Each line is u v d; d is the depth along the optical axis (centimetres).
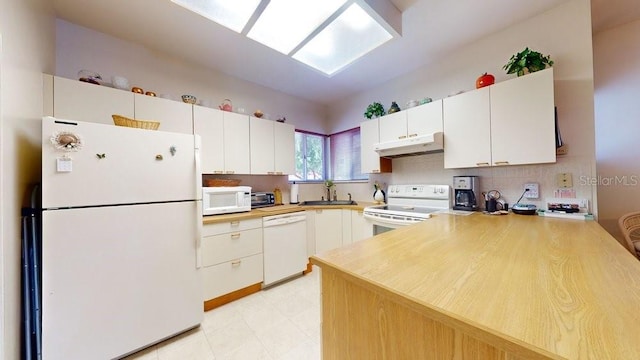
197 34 206
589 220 160
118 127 141
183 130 217
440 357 58
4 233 101
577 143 173
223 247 209
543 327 46
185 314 165
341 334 85
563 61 178
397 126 259
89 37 197
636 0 176
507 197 207
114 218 139
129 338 143
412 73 279
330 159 390
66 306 125
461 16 189
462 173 238
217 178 270
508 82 184
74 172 127
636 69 204
